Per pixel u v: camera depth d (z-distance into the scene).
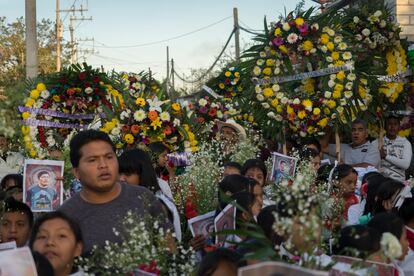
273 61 8.92
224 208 4.52
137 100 7.72
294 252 3.08
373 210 5.62
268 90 8.85
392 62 9.50
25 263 2.78
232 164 6.67
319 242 3.21
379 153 8.86
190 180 6.44
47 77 8.37
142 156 5.21
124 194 4.34
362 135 8.79
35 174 5.66
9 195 5.02
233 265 3.36
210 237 4.77
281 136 8.95
